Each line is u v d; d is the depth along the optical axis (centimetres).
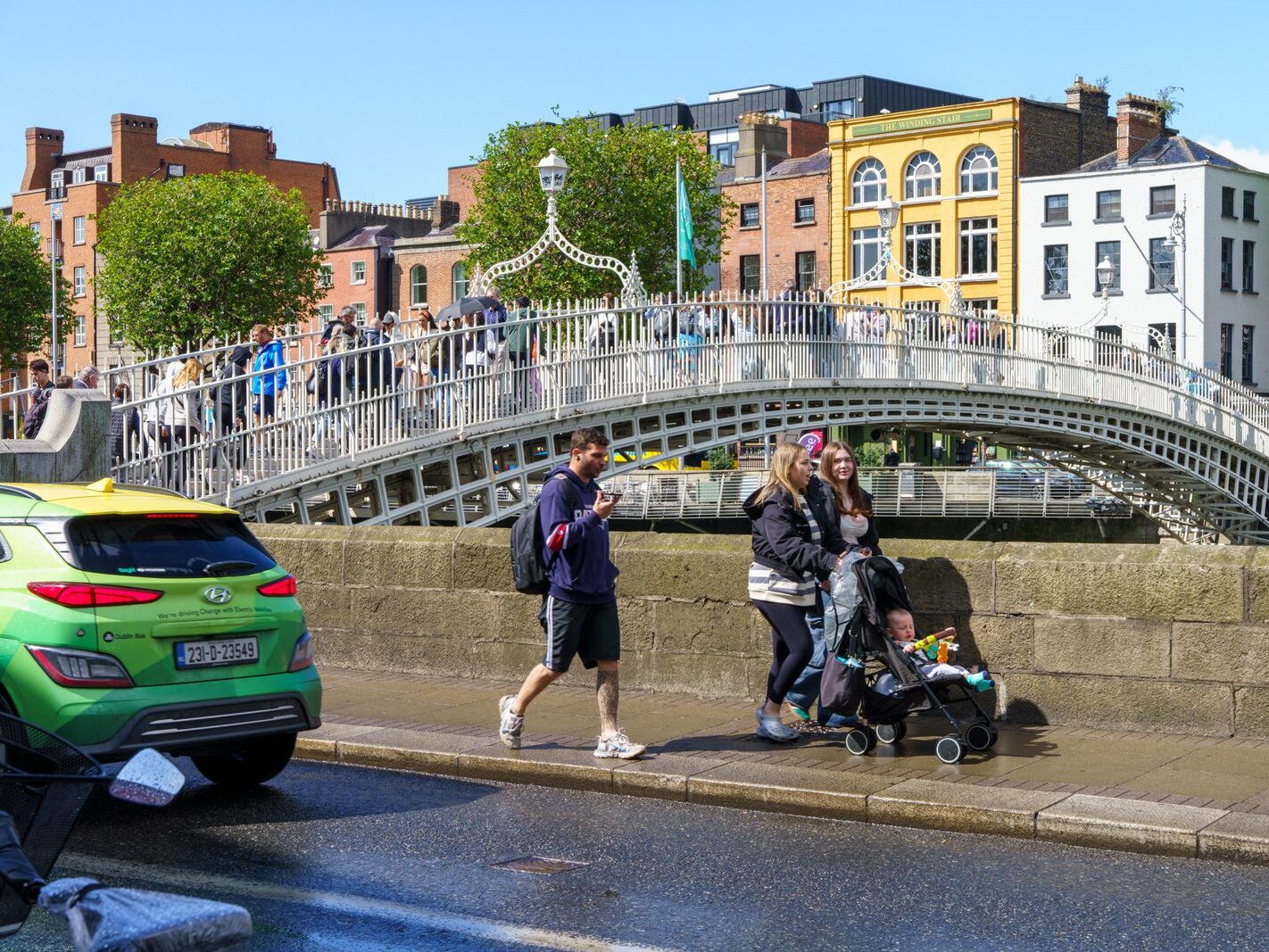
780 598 879
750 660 1030
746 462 5444
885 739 882
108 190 9169
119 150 9344
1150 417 4250
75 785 480
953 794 750
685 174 5716
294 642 789
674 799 805
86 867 666
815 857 679
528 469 2291
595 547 853
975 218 6388
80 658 718
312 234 8262
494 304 2386
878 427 4228
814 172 6819
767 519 873
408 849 701
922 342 3334
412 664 1179
